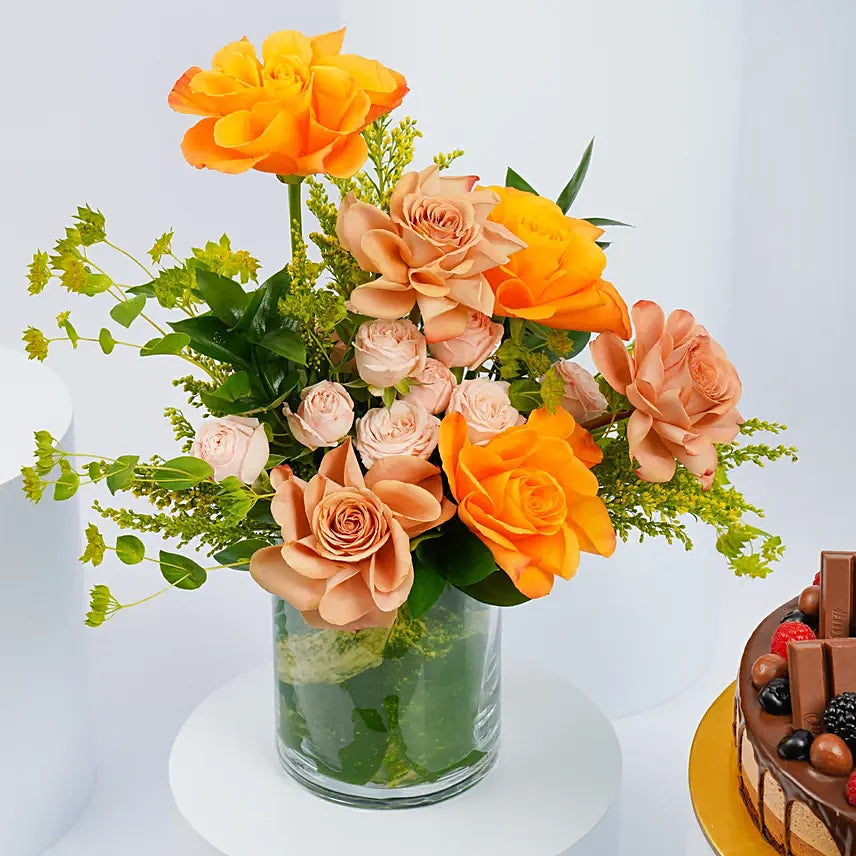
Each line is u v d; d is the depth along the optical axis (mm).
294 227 1060
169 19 1865
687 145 1386
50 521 1336
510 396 1056
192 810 1175
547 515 1009
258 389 1056
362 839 1144
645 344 1040
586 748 1242
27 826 1367
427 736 1146
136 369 1885
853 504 1807
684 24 1354
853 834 1015
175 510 1070
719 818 1103
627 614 1505
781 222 1920
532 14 1327
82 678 1420
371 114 1034
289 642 1137
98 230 1015
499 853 1133
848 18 1878
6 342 1942
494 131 1357
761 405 1903
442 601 1106
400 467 1018
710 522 1077
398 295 1014
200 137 1013
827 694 1074
